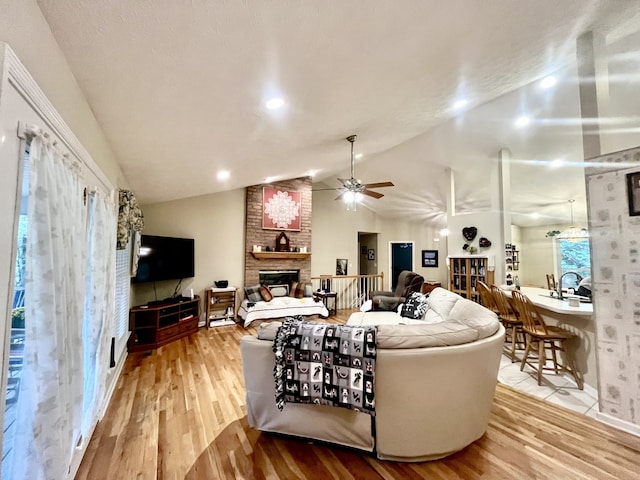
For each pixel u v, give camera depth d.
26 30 1.03
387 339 1.77
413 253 9.16
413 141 5.09
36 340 1.05
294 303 5.63
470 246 5.28
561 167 4.96
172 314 4.38
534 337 2.98
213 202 5.70
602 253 2.34
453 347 1.77
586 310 2.67
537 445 1.95
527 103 3.54
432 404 1.77
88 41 1.30
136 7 1.14
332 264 7.76
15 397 1.09
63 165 1.23
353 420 1.82
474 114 3.97
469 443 1.88
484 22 1.78
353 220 8.14
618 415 2.19
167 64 1.53
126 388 2.80
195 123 2.33
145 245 4.27
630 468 1.73
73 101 1.53
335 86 2.21
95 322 1.88
